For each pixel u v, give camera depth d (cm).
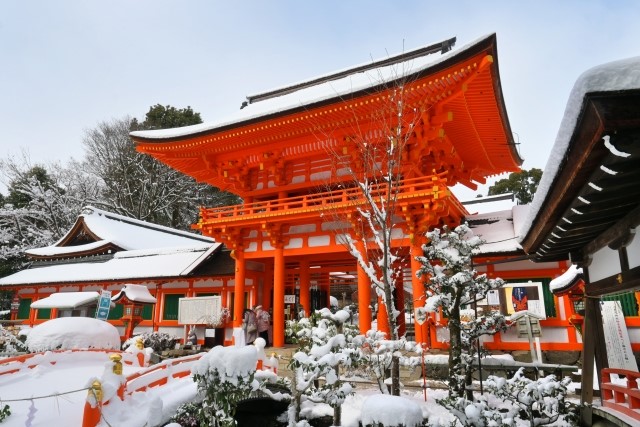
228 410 710
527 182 5084
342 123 1750
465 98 1595
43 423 800
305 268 2211
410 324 2567
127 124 5062
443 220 1833
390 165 979
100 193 5056
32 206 4669
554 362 1464
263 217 1895
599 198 479
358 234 1673
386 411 665
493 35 1310
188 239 4316
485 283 896
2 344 1611
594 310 884
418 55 2438
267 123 1844
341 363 769
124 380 871
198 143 2075
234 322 2012
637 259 606
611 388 807
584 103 305
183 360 1173
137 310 2083
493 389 741
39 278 3083
